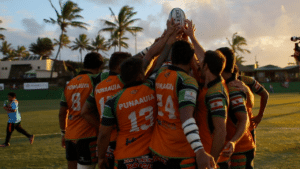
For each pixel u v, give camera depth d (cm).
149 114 218
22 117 1212
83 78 305
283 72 4866
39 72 5606
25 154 534
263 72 4941
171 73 206
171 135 197
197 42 259
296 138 631
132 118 215
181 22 286
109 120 217
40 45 6788
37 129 866
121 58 268
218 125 188
